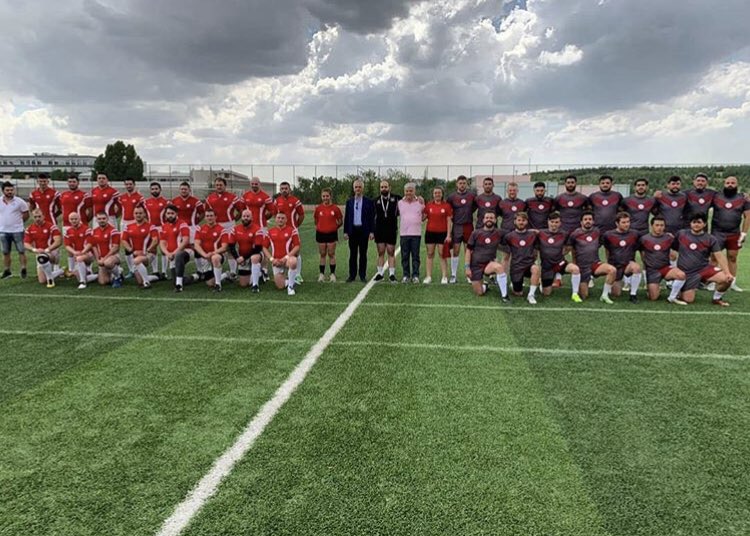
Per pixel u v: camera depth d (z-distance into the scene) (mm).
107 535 2086
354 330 5141
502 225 7707
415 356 4328
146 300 6594
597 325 5352
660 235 6500
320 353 4398
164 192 35406
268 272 8859
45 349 4512
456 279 8281
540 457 2682
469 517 2186
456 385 3678
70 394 3521
